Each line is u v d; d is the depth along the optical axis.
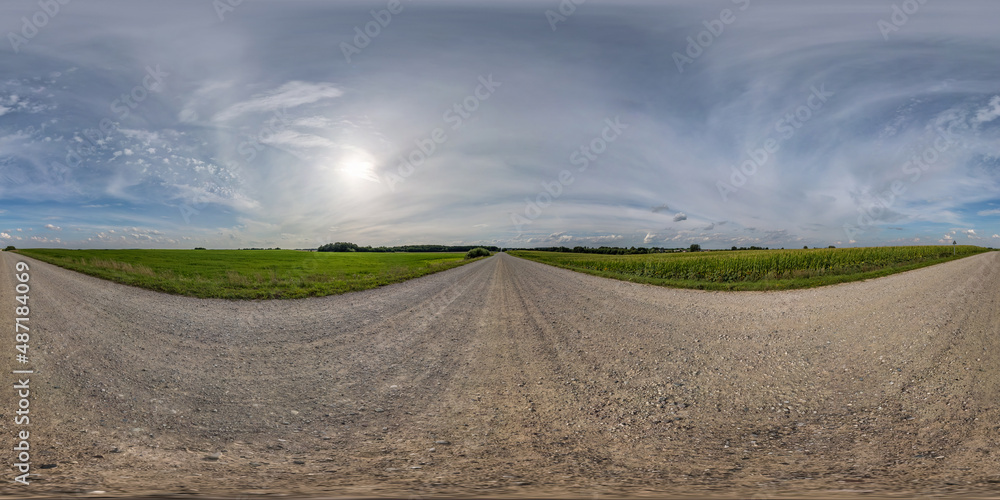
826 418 3.72
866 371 4.98
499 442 3.24
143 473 2.57
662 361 5.62
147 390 4.49
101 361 5.50
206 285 14.71
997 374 4.55
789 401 4.18
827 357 5.62
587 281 18.66
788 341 6.54
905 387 4.37
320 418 3.83
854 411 3.86
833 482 2.34
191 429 3.51
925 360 5.20
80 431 3.35
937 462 2.69
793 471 2.58
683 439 3.29
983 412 3.61
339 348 6.58
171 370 5.25
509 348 6.50
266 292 13.20
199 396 4.38
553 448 3.11
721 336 7.02
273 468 2.70
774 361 5.53
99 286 13.95
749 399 4.25
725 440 3.26
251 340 7.07
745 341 6.62
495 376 5.11
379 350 6.45
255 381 4.93
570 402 4.22
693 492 2.19
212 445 3.18
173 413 3.88
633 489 2.24
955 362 5.04
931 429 3.34
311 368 5.48
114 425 3.52
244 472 2.62
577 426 3.60
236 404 4.18
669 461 2.82
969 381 4.39
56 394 4.24
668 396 4.37
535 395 4.43
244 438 3.34
